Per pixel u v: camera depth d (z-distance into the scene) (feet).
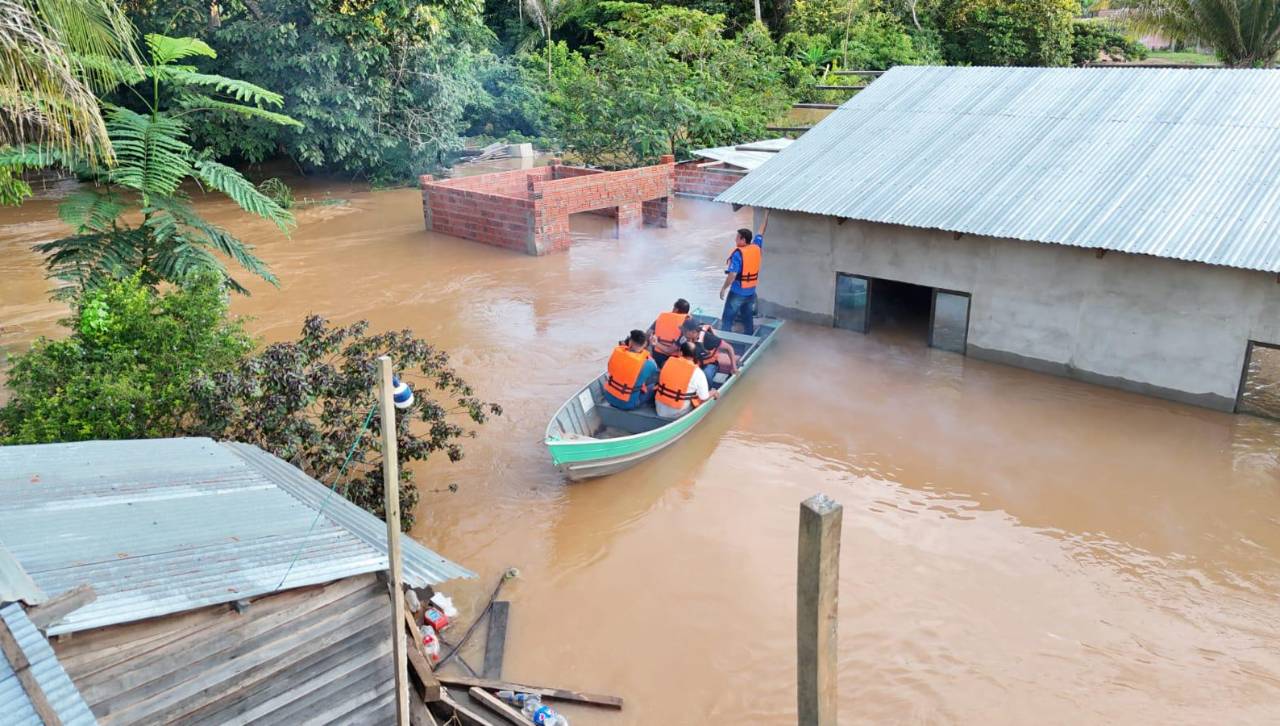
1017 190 44.68
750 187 51.08
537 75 122.62
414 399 31.32
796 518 32.89
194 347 30.83
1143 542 31.17
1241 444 37.63
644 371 37.09
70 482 21.04
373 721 19.43
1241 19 97.76
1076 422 39.86
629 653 26.17
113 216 38.40
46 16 30.96
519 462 36.63
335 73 84.07
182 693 16.25
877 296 52.80
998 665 25.50
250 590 16.66
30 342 46.80
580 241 71.87
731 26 138.10
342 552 18.72
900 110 55.21
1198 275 39.27
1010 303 44.96
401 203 86.07
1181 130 45.50
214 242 40.45
